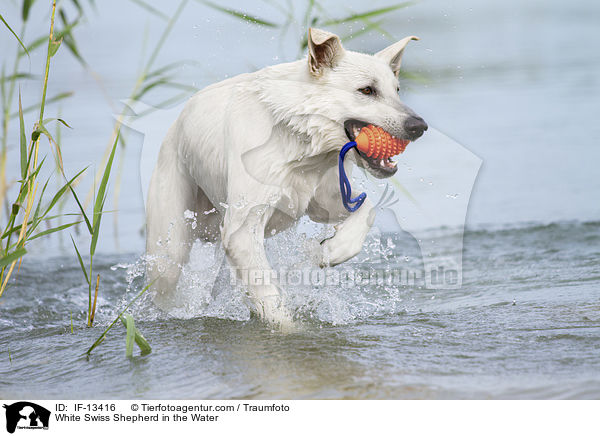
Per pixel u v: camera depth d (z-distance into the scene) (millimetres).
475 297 7742
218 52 19500
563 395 4723
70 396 5270
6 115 8070
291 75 6570
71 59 24984
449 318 6867
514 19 35656
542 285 8000
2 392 5414
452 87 20297
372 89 6441
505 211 11445
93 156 14266
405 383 5059
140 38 30031
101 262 10438
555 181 12648
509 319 6652
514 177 12945
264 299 6797
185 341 6480
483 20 35938
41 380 5680
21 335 7324
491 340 5984
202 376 5477
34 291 9125
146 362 5914
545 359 5402
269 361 5703
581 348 5621
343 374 5297
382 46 19406
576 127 15805
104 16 38750
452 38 28531
